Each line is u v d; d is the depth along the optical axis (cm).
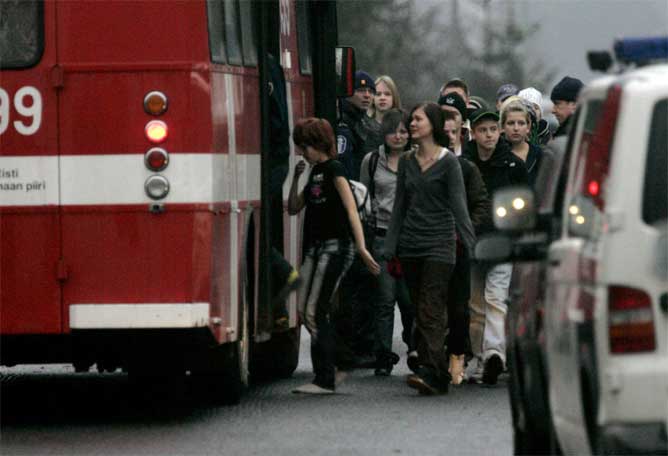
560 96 4588
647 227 1964
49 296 3228
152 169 3206
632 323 1948
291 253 4125
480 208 4097
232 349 3566
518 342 2562
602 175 2044
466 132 4856
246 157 3594
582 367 2044
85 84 3206
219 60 3312
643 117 2002
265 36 3684
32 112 3216
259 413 3562
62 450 3045
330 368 3909
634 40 2205
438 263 3906
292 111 4244
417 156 3928
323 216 3844
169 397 3825
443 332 3919
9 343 3269
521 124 4456
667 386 1934
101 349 3331
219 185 3281
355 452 3025
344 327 4616
